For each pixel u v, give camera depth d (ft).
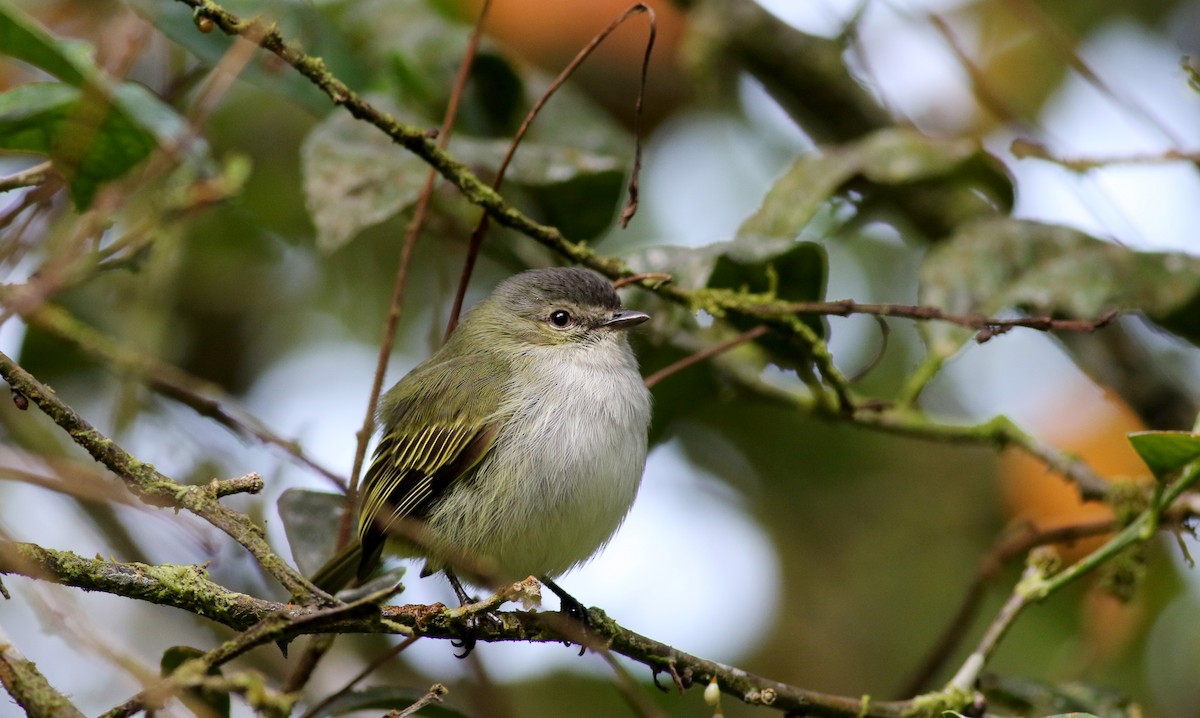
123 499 27.61
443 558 31.42
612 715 42.09
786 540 46.01
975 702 27.35
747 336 32.07
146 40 32.99
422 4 39.22
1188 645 40.14
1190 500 31.55
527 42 41.32
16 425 37.68
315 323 45.83
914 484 46.85
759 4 39.27
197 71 39.50
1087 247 32.55
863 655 44.09
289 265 46.14
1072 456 33.24
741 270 32.27
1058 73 42.73
